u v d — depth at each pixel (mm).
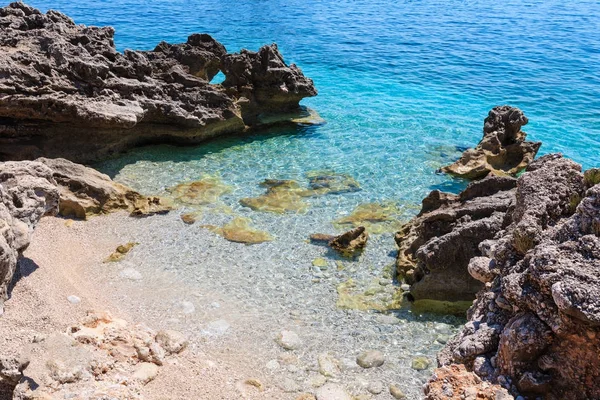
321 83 36656
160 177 22906
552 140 27219
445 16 60281
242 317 14594
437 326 14570
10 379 9117
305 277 16547
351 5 68938
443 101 33062
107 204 19656
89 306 13703
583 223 8000
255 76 29172
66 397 10102
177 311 14609
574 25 54375
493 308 8781
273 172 23641
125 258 16969
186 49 29375
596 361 6914
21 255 14047
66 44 24141
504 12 62750
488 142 24438
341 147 26453
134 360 11828
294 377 12562
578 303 6770
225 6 65688
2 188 13703
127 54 26234
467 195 18000
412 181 22906
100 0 65250
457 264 15203
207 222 19344
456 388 7398
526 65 40344
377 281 16453
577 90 34688
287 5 68375
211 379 12062
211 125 27047
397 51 44688
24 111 22188
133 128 25438
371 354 13359
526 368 7430
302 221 19594
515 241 9180
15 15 25719
